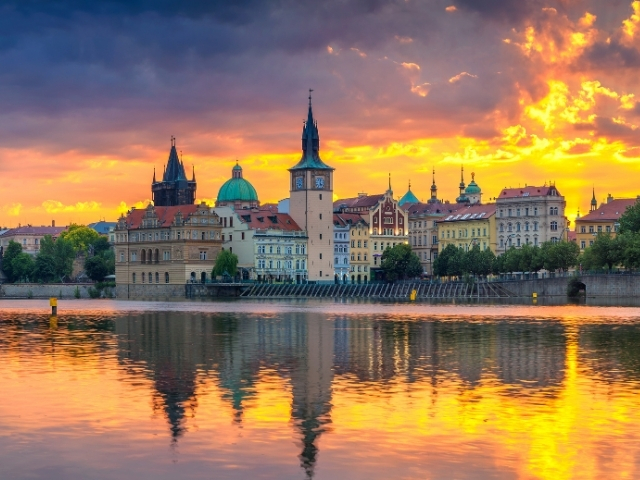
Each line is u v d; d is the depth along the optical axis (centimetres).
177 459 5894
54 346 11681
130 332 13988
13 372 9144
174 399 7638
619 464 5781
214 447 6144
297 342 12231
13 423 6769
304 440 6306
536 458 5900
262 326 15300
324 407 7300
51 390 8050
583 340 12381
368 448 6116
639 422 6781
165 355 10644
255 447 6144
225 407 7312
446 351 11044
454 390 8056
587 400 7588
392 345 11788
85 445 6191
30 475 5606
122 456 5953
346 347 11525
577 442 6247
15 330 14450
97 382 8500
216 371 9225
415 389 8112
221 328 14812
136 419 6894
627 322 15850
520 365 9662
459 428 6606
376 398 7675
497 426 6662
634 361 9981
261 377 8812
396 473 5625
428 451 6047
